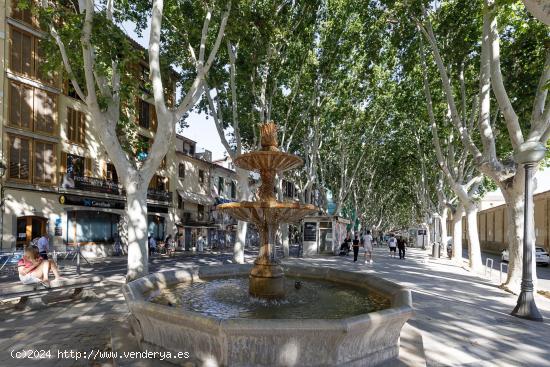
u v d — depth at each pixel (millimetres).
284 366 3852
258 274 6523
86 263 19797
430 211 32219
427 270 17156
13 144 20859
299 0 15602
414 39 15656
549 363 5270
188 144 36250
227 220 40219
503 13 11352
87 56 9531
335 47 17828
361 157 27734
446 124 18578
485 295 10727
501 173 11391
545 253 26125
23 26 21609
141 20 14422
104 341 5859
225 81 17984
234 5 12070
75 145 24484
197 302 6172
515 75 13828
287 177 28438
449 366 5039
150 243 25438
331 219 26844
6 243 20000
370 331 4172
